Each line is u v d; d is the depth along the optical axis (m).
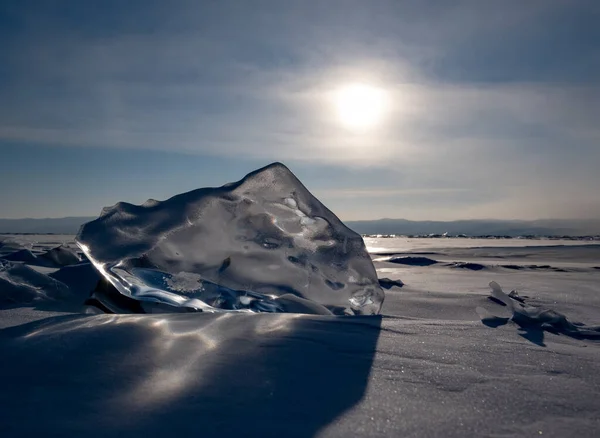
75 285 2.94
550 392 1.42
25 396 1.28
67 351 1.61
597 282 5.16
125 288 2.40
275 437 1.07
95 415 1.17
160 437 1.06
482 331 2.19
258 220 2.80
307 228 2.80
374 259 10.09
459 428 1.15
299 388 1.37
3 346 1.66
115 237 2.68
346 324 2.11
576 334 2.29
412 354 1.73
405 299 3.34
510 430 1.15
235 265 2.73
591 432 1.15
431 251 15.73
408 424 1.16
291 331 1.92
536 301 3.53
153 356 1.58
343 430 1.12
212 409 1.22
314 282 2.70
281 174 2.85
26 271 2.93
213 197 2.83
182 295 2.51
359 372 1.52
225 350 1.66
